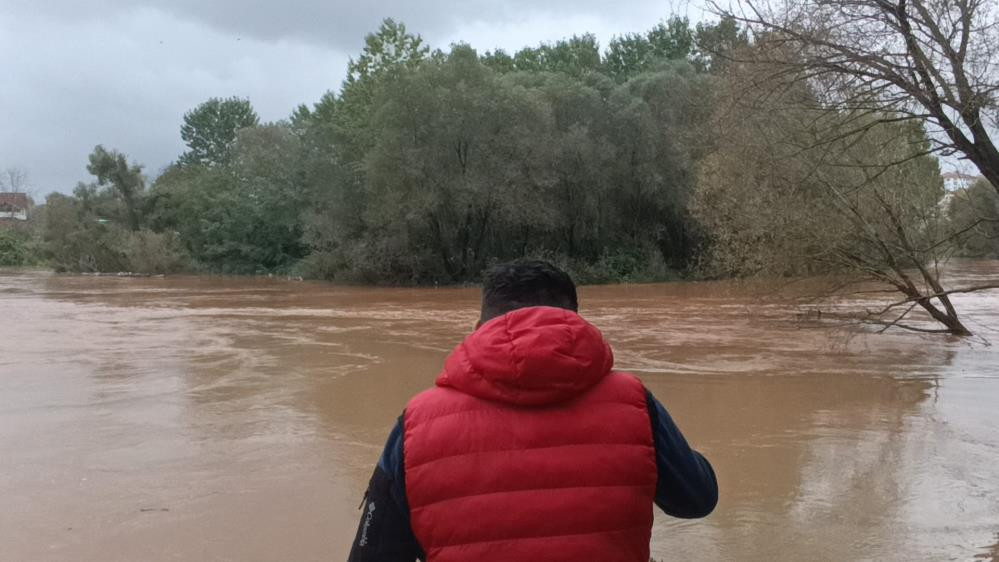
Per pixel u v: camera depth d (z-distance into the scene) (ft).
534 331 6.34
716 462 22.70
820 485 20.45
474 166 120.98
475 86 121.08
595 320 60.59
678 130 123.13
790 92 28.71
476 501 6.06
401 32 137.69
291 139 180.14
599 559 6.02
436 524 6.11
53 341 51.13
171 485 20.99
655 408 6.72
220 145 310.24
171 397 32.73
